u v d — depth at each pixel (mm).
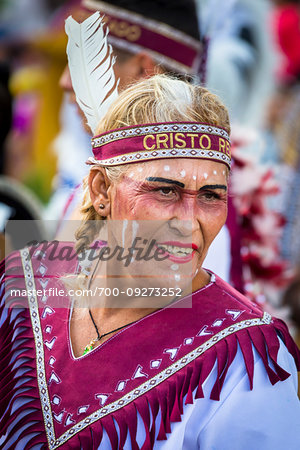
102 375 3910
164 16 6145
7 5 14695
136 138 3711
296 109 10414
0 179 7723
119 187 3787
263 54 10352
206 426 3615
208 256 5746
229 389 3643
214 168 3701
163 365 3770
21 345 4355
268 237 7145
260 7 10547
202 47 6570
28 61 13242
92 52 4281
